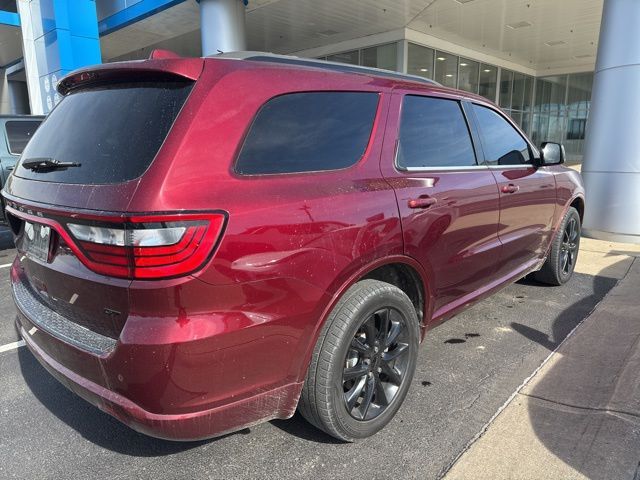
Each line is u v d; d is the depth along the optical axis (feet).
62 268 6.88
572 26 46.80
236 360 6.36
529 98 72.74
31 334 7.83
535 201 13.08
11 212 8.61
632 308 13.82
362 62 52.11
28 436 8.70
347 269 7.45
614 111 21.66
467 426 8.64
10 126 24.02
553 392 9.62
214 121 6.49
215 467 7.79
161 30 47.29
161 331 5.86
